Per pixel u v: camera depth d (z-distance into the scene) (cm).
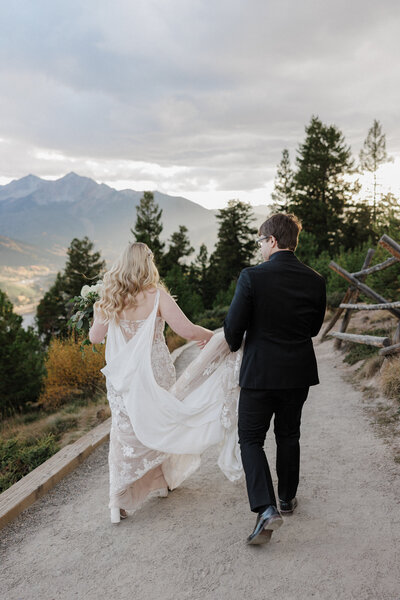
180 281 2528
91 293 323
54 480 394
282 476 295
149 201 3912
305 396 275
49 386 1299
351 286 973
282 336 263
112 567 261
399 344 598
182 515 314
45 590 246
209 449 447
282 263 270
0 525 320
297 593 223
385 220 1143
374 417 502
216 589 232
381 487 333
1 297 1503
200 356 306
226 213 5500
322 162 4756
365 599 215
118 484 304
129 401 294
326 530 279
